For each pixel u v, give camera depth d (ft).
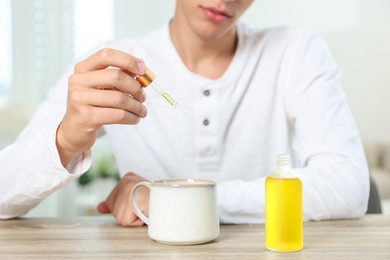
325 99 3.50
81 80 2.55
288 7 12.86
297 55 3.76
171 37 3.85
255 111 3.79
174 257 2.22
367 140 13.35
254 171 3.80
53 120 3.27
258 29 4.00
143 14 11.19
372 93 13.34
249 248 2.34
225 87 3.68
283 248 2.28
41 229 2.76
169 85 3.74
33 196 2.93
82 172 2.81
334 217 2.93
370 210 3.77
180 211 2.36
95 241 2.48
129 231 2.68
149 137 3.81
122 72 2.53
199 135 3.67
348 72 13.32
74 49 10.30
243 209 2.83
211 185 2.41
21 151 2.96
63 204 9.74
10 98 9.79
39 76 10.00
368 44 13.26
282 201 2.28
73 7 10.28
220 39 3.66
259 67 3.81
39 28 9.99
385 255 2.23
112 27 10.76
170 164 3.78
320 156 3.24
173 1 11.35
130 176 3.03
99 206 3.11
